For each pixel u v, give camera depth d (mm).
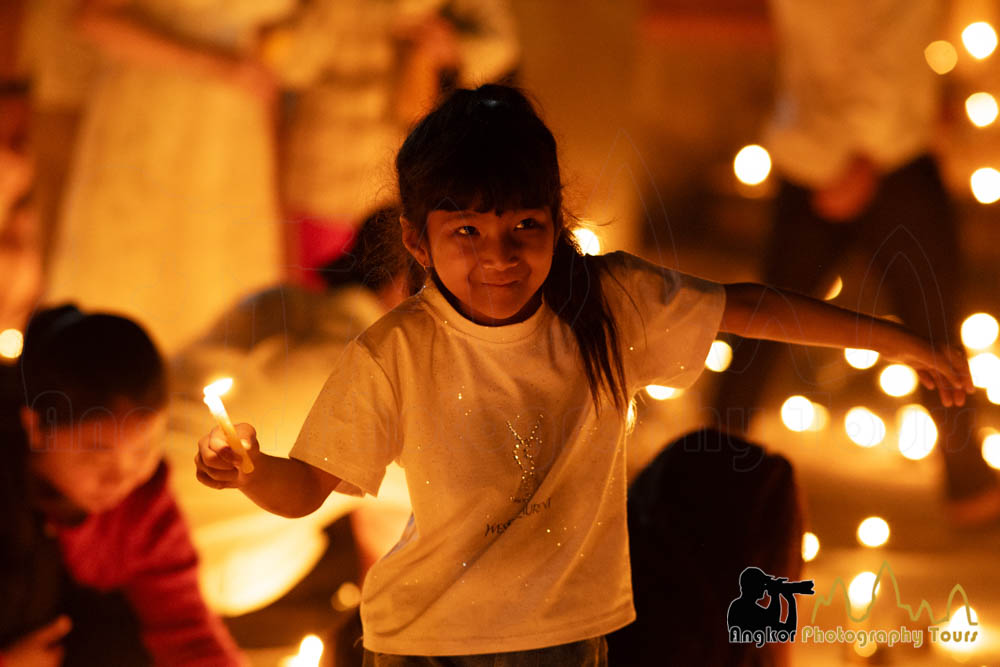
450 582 3301
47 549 4055
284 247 8844
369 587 3412
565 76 11883
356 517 5359
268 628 5410
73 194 8703
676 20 14234
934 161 7312
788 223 7598
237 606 5188
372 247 4059
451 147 3195
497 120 3250
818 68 7305
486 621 3260
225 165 8648
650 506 3992
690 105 14359
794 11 7172
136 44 8375
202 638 4316
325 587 5773
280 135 8906
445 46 8969
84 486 4078
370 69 8789
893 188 7273
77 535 4082
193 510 4953
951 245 7277
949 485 7031
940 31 11070
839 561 6359
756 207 13812
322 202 8781
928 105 7277
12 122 9289
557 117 11898
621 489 3441
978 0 10984
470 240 3203
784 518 3979
